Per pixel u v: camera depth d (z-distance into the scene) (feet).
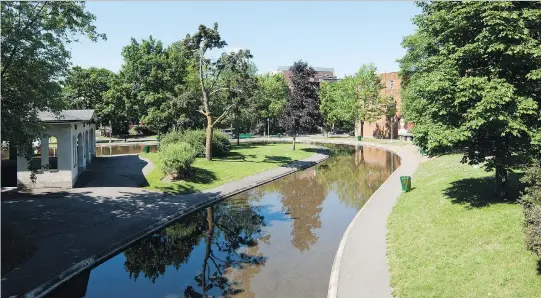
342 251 47.47
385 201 72.38
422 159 131.03
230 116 126.41
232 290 42.45
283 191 95.81
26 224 57.52
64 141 80.02
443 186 69.00
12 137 50.65
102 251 50.90
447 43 54.08
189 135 131.44
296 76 168.35
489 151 52.95
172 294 41.81
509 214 46.62
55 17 53.62
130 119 223.92
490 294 32.32
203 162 117.08
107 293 42.16
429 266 39.47
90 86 206.39
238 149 162.30
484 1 47.96
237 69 119.24
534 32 49.70
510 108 47.50
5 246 48.21
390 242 49.78
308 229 64.64
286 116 170.71
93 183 86.12
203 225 67.51
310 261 50.31
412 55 114.62
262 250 55.06
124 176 94.22
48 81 54.85
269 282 44.27
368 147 197.77
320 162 146.72
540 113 48.96
